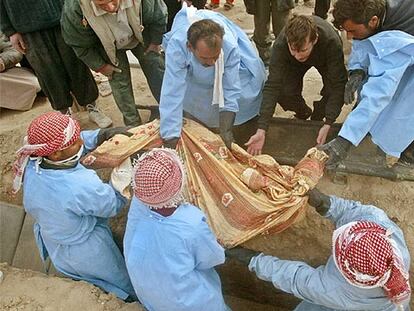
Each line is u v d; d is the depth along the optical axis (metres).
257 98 3.32
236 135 3.57
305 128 3.57
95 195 2.70
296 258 3.48
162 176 2.22
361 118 2.64
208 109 3.21
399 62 2.59
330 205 2.80
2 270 3.10
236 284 3.96
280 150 3.45
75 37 3.20
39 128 2.53
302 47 2.71
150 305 2.60
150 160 2.27
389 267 2.14
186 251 2.36
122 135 3.13
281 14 4.37
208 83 2.99
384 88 2.59
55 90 3.84
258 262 2.74
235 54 2.89
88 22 3.09
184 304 2.47
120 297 3.10
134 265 2.44
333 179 3.38
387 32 2.63
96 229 2.94
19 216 3.99
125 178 2.97
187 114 3.31
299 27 2.67
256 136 3.18
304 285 2.50
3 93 4.35
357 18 2.56
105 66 3.45
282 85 3.18
